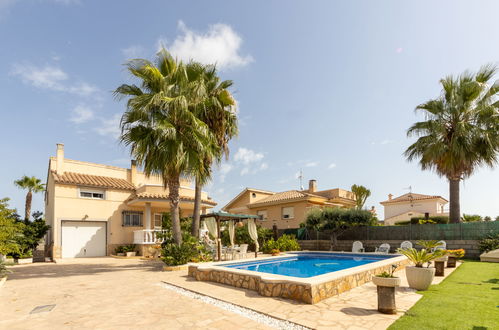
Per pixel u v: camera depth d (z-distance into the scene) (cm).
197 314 603
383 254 1587
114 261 1712
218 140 1592
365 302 656
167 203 2164
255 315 589
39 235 1814
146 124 1342
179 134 1302
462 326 480
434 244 873
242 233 2230
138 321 564
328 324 515
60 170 2109
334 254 1744
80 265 1524
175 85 1373
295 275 1174
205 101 1441
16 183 2856
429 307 596
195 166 1300
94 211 2081
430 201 3238
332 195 2991
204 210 2534
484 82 1714
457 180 1731
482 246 1518
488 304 613
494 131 1619
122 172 2405
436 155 1697
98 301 727
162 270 1254
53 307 679
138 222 2261
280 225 2903
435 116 1747
